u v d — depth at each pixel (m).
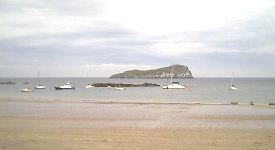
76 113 36.34
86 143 19.42
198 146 18.92
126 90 111.88
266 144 19.55
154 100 62.41
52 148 18.14
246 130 24.59
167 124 27.75
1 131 23.45
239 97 74.50
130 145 18.95
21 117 32.28
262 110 41.25
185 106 47.28
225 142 20.02
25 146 18.52
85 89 118.56
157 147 18.56
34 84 174.62
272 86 145.38
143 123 28.31
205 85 155.75
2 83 186.00
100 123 28.12
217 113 37.19
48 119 30.70
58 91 104.19
